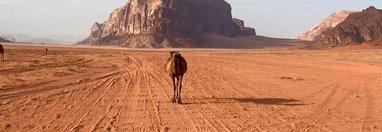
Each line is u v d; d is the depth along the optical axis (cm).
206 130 1299
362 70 3825
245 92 2245
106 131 1262
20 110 1580
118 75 3194
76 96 1988
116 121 1416
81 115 1512
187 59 6631
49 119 1427
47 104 1734
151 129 1300
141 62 5291
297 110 1678
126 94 2098
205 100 1939
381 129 1331
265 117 1524
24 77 2694
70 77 2850
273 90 2336
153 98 1975
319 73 3553
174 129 1307
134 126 1341
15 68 3306
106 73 3341
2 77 2628
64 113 1543
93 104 1764
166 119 1467
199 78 3069
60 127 1306
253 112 1628
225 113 1600
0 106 1648
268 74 3481
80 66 3969
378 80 2873
